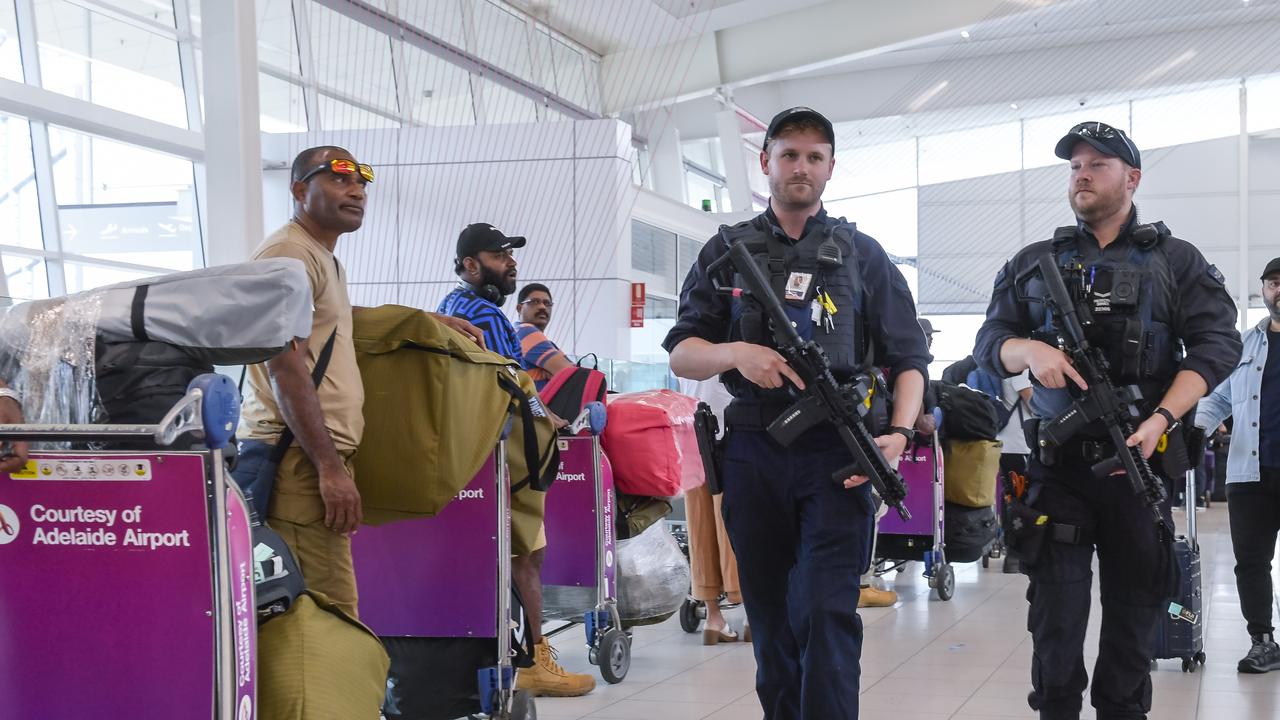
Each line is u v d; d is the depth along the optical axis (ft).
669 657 18.29
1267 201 86.63
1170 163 87.56
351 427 9.88
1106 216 10.93
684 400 18.08
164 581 6.86
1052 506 10.82
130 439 6.68
